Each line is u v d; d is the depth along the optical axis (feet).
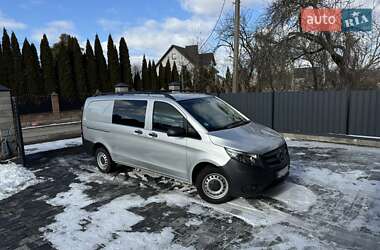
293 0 43.42
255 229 12.07
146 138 17.24
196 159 14.80
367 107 26.78
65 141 33.71
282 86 51.96
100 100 20.95
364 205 13.94
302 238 11.27
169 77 126.00
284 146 15.57
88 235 12.14
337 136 28.32
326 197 14.94
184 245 11.10
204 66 97.25
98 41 88.84
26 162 24.43
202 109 16.65
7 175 20.18
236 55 41.91
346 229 11.83
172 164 16.12
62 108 76.33
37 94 76.48
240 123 16.99
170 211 14.08
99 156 21.15
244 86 64.59
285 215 13.16
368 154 23.44
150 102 17.53
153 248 10.98
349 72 41.60
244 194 13.74
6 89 22.56
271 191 15.89
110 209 14.60
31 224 13.38
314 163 21.20
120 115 19.25
